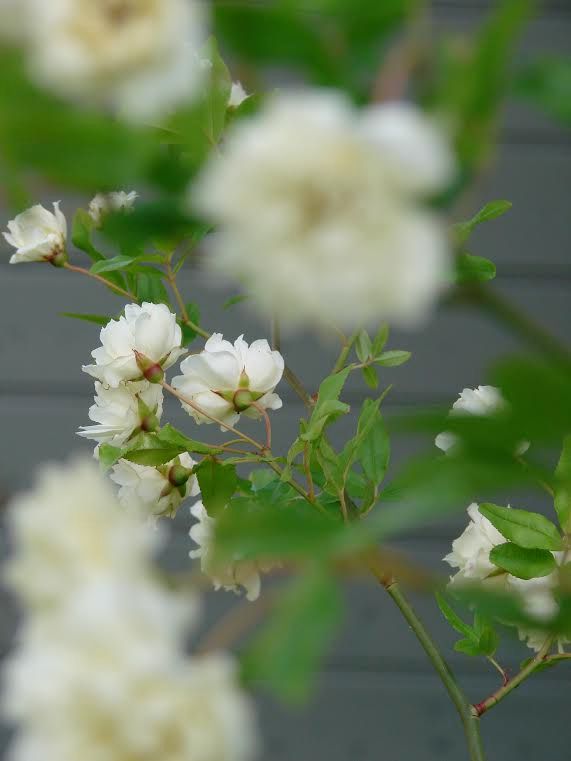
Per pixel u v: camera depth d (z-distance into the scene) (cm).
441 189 21
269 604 26
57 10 19
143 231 25
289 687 21
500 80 22
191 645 156
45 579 25
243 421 159
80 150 21
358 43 23
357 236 19
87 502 25
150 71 20
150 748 23
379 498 70
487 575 63
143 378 66
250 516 26
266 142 18
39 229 74
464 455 26
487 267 61
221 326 159
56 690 23
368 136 18
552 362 26
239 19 23
